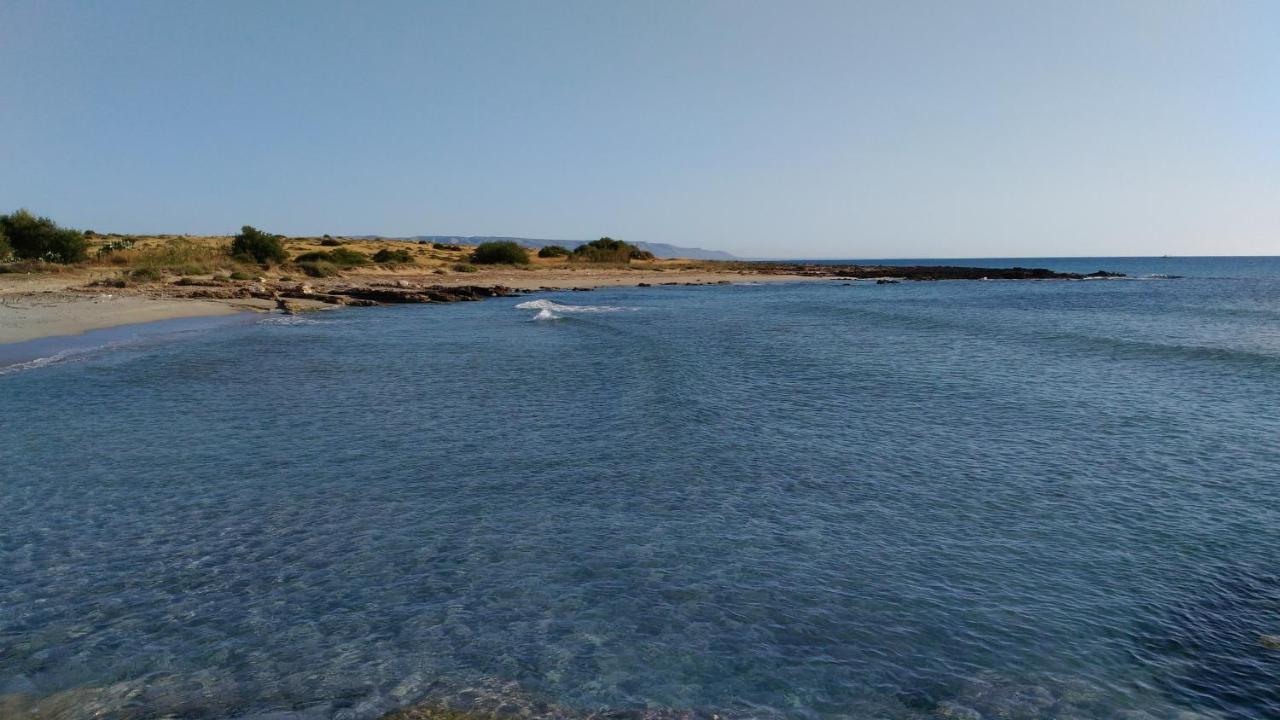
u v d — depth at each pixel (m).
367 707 5.24
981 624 6.50
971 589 7.16
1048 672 5.78
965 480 10.52
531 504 9.45
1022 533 8.58
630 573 7.46
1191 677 5.73
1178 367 20.56
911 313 40.44
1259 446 12.23
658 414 14.68
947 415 14.66
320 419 14.22
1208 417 14.41
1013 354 23.38
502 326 33.34
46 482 10.20
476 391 17.22
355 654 5.95
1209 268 161.88
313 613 6.63
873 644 6.17
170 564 7.61
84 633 6.25
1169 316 37.94
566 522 8.84
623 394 16.77
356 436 12.88
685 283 76.75
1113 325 33.03
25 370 19.72
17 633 6.23
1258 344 25.11
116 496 9.66
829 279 92.56
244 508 9.25
